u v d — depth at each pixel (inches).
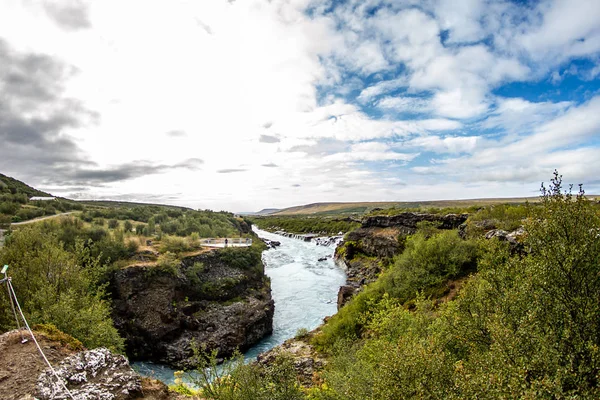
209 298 1278.3
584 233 318.3
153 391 340.8
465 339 393.4
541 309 310.5
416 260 960.3
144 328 1068.5
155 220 2361.0
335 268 2278.5
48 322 565.3
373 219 2177.7
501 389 233.1
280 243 3656.5
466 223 1264.8
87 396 297.1
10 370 314.3
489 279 418.9
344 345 693.3
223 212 3671.3
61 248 815.1
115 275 1154.0
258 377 402.3
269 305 1301.7
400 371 293.4
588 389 245.1
